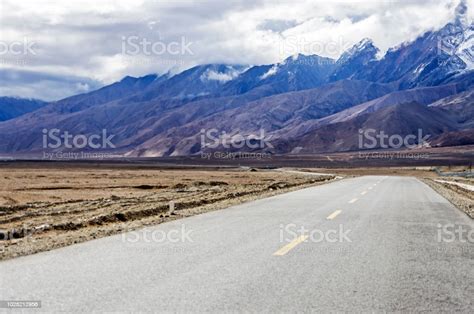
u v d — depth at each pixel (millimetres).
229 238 12625
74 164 158375
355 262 9766
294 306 6805
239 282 8062
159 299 7055
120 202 26641
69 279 8172
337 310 6668
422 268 9328
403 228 14945
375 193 32219
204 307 6703
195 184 49812
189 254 10406
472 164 177250
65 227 16219
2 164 150000
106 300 6984
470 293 7637
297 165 174625
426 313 6629
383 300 7176
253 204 23219
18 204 26922
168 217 17719
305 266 9320
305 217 17609
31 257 10055
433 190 37500
